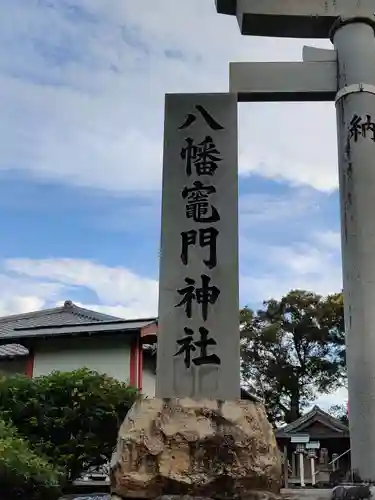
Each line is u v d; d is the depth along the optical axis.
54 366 16.05
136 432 5.45
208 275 6.05
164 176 6.44
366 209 6.20
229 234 6.18
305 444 21.66
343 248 6.27
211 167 6.42
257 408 5.67
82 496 10.12
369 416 5.61
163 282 6.07
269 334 30.83
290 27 7.05
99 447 11.11
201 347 5.85
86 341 16.09
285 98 6.87
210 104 6.65
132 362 15.62
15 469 7.70
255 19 6.93
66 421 10.99
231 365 5.79
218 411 5.53
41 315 22.39
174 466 5.30
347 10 6.89
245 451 5.36
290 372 31.14
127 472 5.31
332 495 5.38
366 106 6.54
